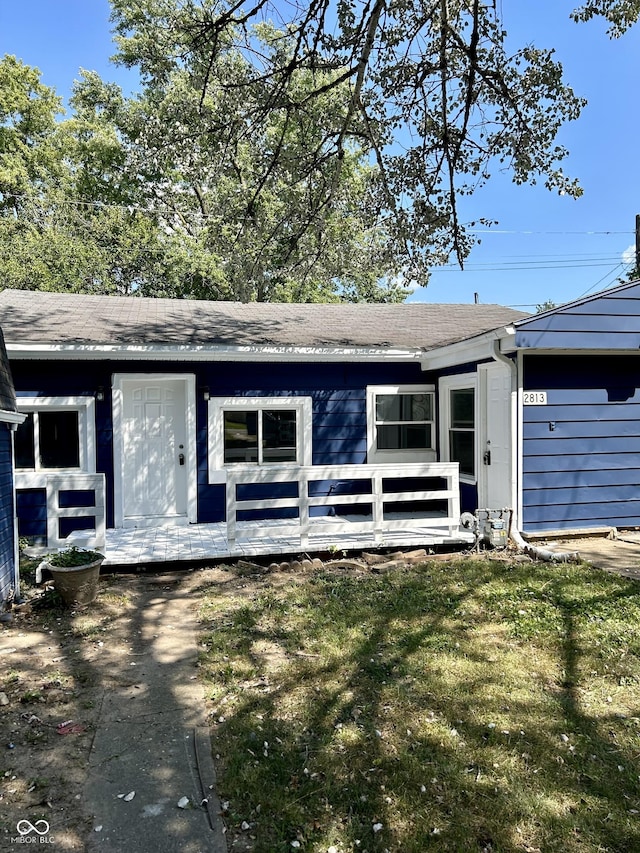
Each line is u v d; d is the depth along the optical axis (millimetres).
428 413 9344
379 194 6734
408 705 3275
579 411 7391
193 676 3752
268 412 8711
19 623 4777
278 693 3447
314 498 6828
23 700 3408
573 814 2387
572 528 7391
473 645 4105
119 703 3395
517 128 5812
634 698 3340
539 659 3869
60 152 23562
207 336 8242
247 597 5340
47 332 7656
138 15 16219
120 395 7984
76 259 19469
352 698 3367
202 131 6852
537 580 5586
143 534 7598
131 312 9641
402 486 9227
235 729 3059
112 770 2732
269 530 6727
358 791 2541
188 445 8273
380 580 5777
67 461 7914
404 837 2268
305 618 4688
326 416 8859
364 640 4215
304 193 7258
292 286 20297
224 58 6863
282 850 2203
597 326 6879
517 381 7117
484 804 2445
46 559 5980
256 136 6973
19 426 7758
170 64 10062
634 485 7637
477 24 4910
